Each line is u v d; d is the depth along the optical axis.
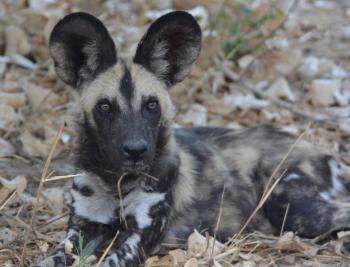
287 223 9.08
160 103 8.51
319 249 8.60
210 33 13.70
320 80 13.88
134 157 7.93
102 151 8.34
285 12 15.78
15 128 11.68
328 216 8.91
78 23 8.43
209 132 10.34
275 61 14.45
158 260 8.16
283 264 8.33
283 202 9.14
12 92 12.58
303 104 13.57
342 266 8.30
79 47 8.68
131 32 14.27
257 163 9.60
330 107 13.47
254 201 9.42
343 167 9.82
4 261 8.20
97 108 8.37
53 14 14.06
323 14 18.48
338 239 8.64
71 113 8.75
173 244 8.73
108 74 8.48
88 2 15.00
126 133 8.06
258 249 8.69
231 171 9.52
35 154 11.09
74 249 8.16
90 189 8.50
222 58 14.17
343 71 14.79
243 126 12.80
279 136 10.05
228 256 8.28
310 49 15.98
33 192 10.13
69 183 10.35
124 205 8.43
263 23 14.33
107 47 8.52
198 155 9.52
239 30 14.17
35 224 9.23
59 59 8.63
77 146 8.60
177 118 12.46
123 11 15.83
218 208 9.20
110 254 8.41
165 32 8.67
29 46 13.59
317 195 9.13
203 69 13.52
